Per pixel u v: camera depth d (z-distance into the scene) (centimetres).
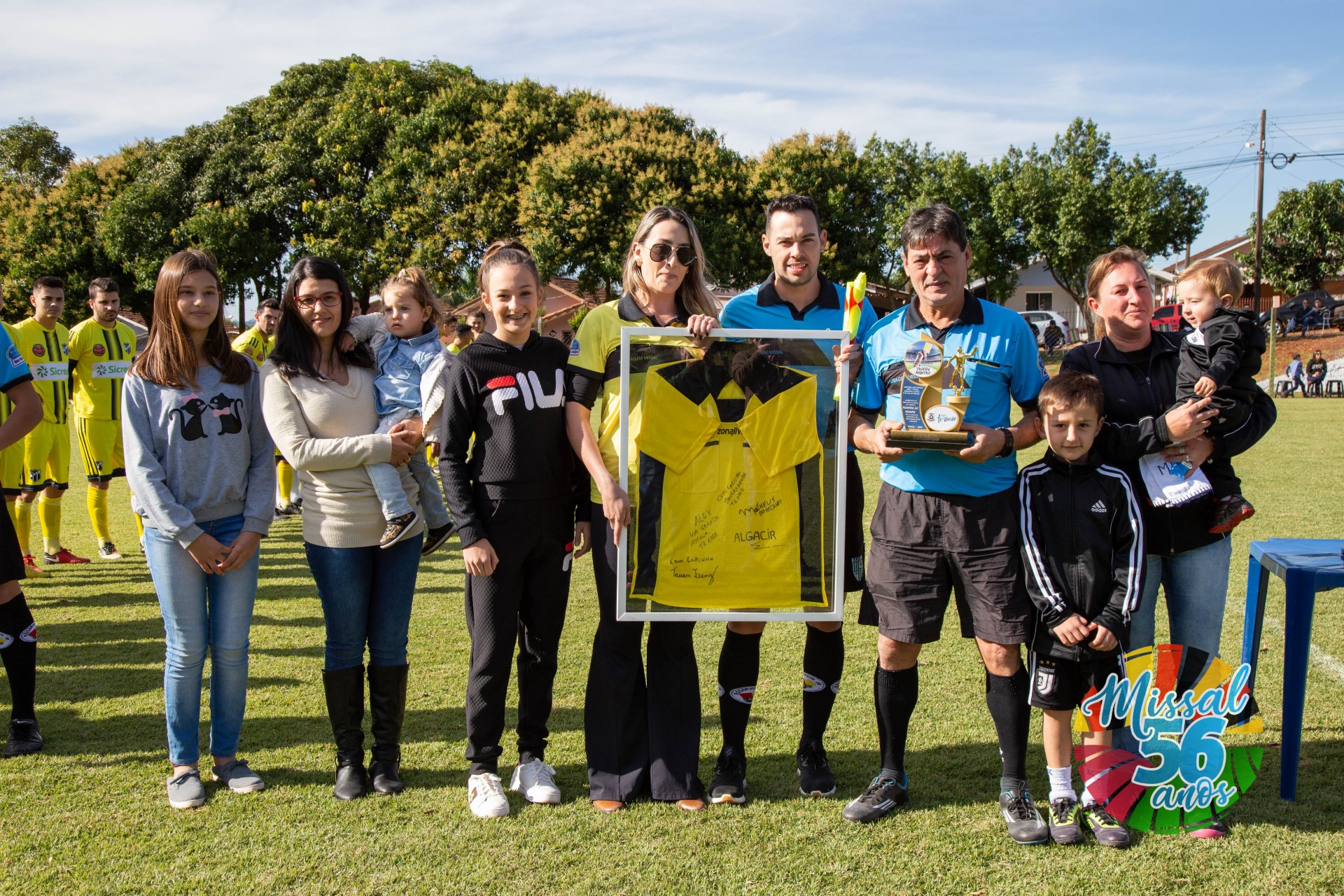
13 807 316
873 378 321
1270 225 3791
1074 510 291
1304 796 318
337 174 2577
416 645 507
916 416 297
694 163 2425
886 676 315
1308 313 3456
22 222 2802
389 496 322
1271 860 277
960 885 267
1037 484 296
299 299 327
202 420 320
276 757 361
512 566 318
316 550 328
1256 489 938
